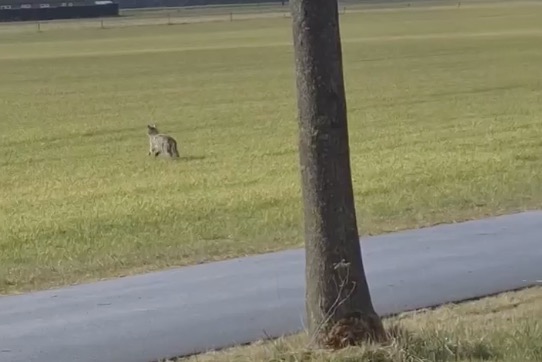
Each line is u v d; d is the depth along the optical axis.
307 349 8.80
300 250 14.20
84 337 10.23
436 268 12.78
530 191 18.48
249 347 9.66
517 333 9.21
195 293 11.88
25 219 18.11
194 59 72.00
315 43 8.60
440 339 8.93
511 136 28.97
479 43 78.25
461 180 20.30
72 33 111.44
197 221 17.05
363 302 8.91
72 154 29.66
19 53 83.88
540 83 49.06
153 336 10.20
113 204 19.52
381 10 153.25
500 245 14.10
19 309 11.40
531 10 137.38
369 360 8.47
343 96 8.77
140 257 13.98
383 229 15.39
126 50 83.50
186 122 37.56
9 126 38.00
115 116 40.69
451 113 37.12
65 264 13.77
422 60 65.19
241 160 26.41
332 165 8.77
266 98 46.28
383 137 29.95
